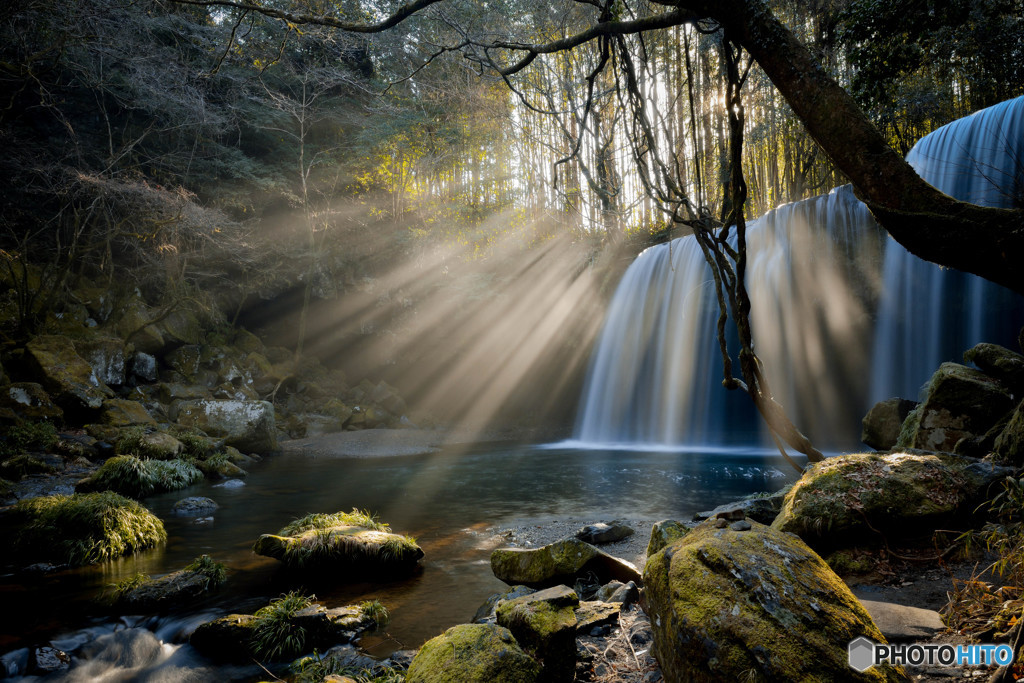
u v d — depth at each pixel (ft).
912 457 15.38
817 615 6.64
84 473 39.52
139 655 15.42
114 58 61.67
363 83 77.92
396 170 84.53
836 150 6.54
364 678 12.48
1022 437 16.24
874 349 56.49
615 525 23.52
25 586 20.24
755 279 63.62
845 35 20.24
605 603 13.32
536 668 9.20
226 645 15.48
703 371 67.62
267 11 10.03
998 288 44.83
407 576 20.54
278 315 84.43
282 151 86.07
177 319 70.69
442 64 45.52
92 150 67.26
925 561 12.87
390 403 81.71
